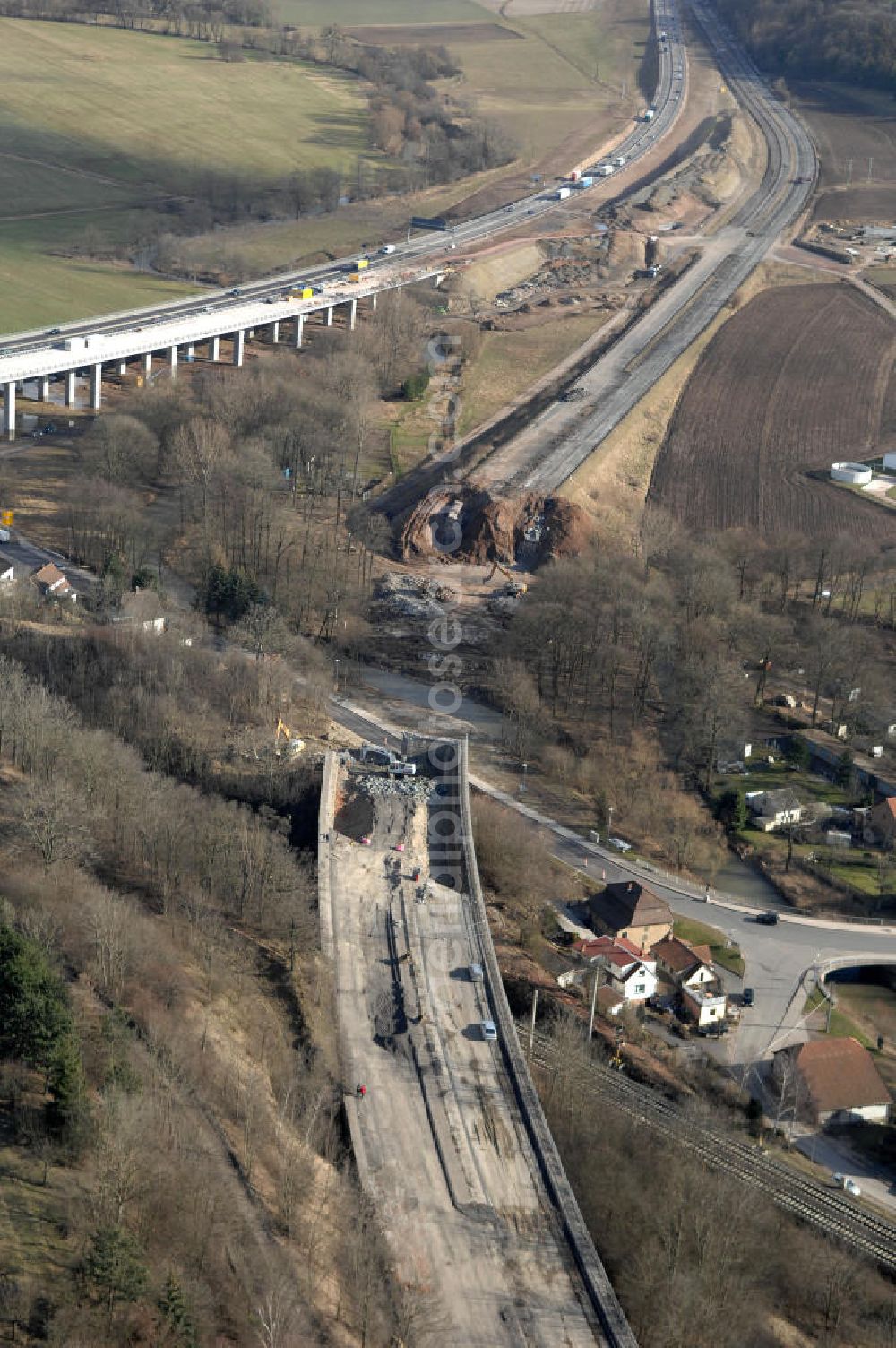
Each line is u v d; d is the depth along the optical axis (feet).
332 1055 603.26
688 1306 505.25
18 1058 505.25
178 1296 429.38
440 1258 510.99
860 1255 583.58
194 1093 530.68
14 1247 444.55
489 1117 581.53
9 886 611.47
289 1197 501.97
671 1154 597.93
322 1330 460.96
